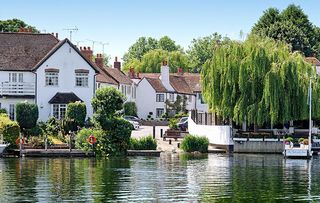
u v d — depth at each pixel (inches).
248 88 3075.8
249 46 3115.2
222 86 3107.8
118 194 1779.0
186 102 5049.2
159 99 4923.7
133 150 2837.1
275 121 3034.0
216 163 2586.1
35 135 2957.7
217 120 3233.3
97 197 1728.6
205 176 2172.7
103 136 2768.2
